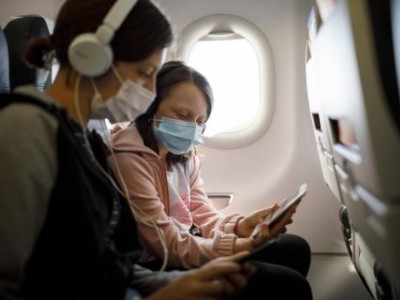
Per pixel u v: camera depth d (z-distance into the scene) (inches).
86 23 33.1
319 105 50.2
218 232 48.4
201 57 82.8
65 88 34.3
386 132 22.7
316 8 38.2
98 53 32.4
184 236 46.1
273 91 82.6
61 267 28.8
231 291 31.7
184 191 56.4
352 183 35.3
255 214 51.6
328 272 80.8
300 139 84.2
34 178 26.5
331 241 85.9
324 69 36.7
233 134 85.0
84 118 35.6
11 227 25.5
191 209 59.6
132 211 40.6
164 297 29.2
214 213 58.6
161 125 49.8
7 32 46.8
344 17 23.8
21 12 87.0
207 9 82.2
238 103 83.4
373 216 28.6
